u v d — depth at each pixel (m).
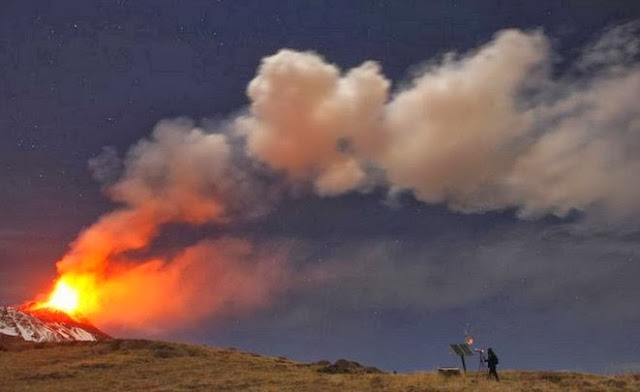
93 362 63.28
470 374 52.47
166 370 58.53
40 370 58.31
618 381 46.88
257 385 47.72
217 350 77.00
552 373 52.56
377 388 44.22
